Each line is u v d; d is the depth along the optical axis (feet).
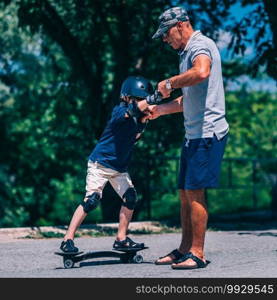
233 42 34.58
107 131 17.25
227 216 39.65
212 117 15.85
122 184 17.43
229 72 45.78
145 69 40.86
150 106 17.29
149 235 27.53
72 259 16.42
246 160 46.32
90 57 42.27
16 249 21.27
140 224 32.53
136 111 16.52
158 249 21.20
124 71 39.60
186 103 16.07
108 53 48.88
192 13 37.42
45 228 28.53
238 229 30.96
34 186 70.23
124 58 39.73
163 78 40.11
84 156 48.47
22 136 68.69
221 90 16.11
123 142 17.10
